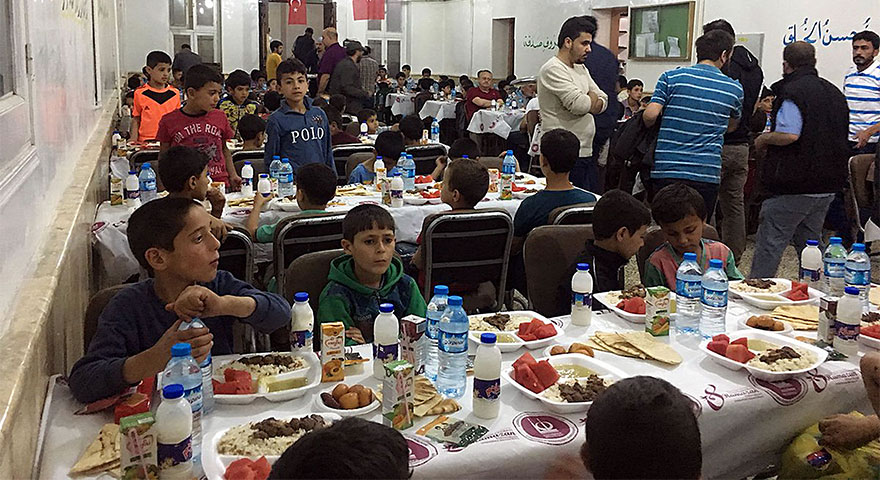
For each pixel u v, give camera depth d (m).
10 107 1.57
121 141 5.95
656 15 8.62
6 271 1.46
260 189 3.71
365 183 4.58
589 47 4.51
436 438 1.46
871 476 1.65
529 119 6.59
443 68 12.45
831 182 3.90
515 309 3.86
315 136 4.45
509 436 1.47
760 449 1.73
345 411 1.54
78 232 2.42
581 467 1.38
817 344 1.99
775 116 3.92
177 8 10.48
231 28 10.66
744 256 5.19
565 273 2.67
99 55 4.99
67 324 1.98
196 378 1.36
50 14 2.38
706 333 2.08
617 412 1.08
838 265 2.43
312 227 2.98
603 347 1.95
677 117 3.87
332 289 2.10
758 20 7.28
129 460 1.22
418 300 2.19
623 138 4.06
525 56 11.20
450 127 10.20
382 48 11.95
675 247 2.51
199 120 4.25
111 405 1.54
